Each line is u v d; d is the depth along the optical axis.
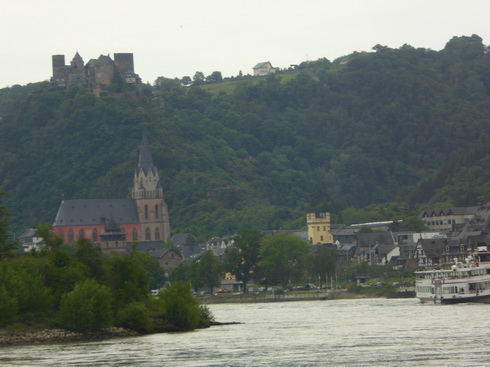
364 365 196.12
